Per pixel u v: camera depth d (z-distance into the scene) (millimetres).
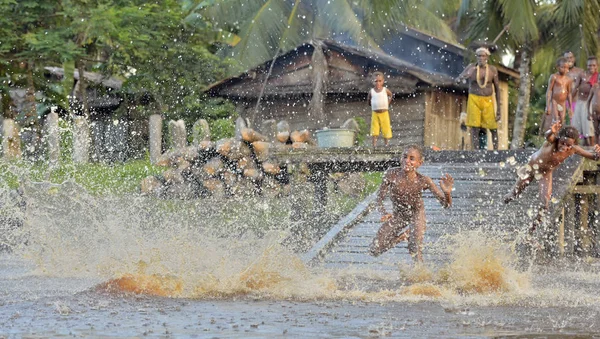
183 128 38250
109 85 58406
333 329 10023
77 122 40156
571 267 21438
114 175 37531
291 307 12102
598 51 54875
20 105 55125
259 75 55625
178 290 13562
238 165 36312
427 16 61562
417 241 18422
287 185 36344
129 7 48500
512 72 56312
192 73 53375
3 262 20312
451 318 11125
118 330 9789
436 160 30188
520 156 29297
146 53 50344
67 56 46438
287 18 57625
